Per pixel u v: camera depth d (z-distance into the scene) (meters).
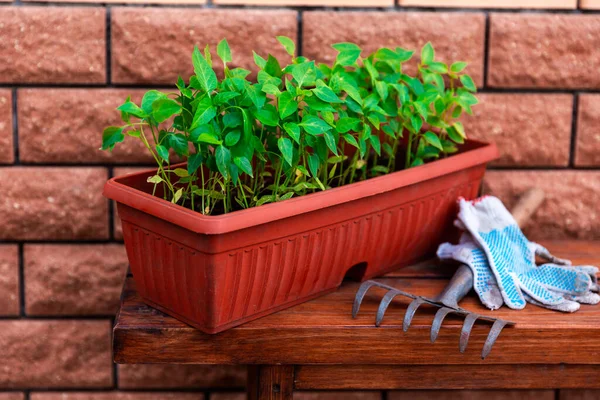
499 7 1.73
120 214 1.47
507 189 1.78
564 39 1.74
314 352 1.47
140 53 1.70
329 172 1.64
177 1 1.70
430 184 1.58
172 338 1.45
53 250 1.76
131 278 1.59
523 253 1.60
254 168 1.55
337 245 1.51
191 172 1.45
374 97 1.52
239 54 1.71
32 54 1.69
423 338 1.47
